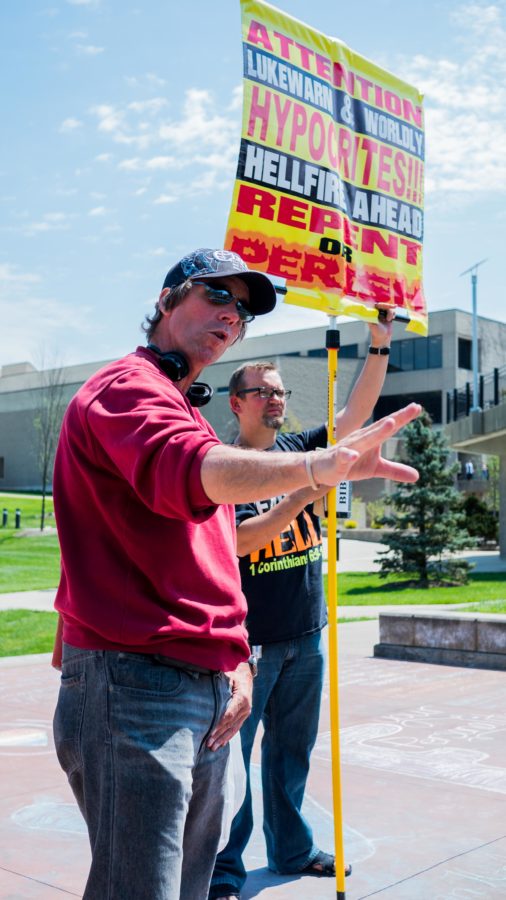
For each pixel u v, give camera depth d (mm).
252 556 3676
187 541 2016
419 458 23062
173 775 1911
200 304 2219
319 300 3416
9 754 6051
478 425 26125
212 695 2072
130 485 1951
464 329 58625
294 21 3465
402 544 22516
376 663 9703
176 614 1973
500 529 30844
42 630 12375
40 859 4141
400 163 3920
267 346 62469
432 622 9742
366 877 3900
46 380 69750
